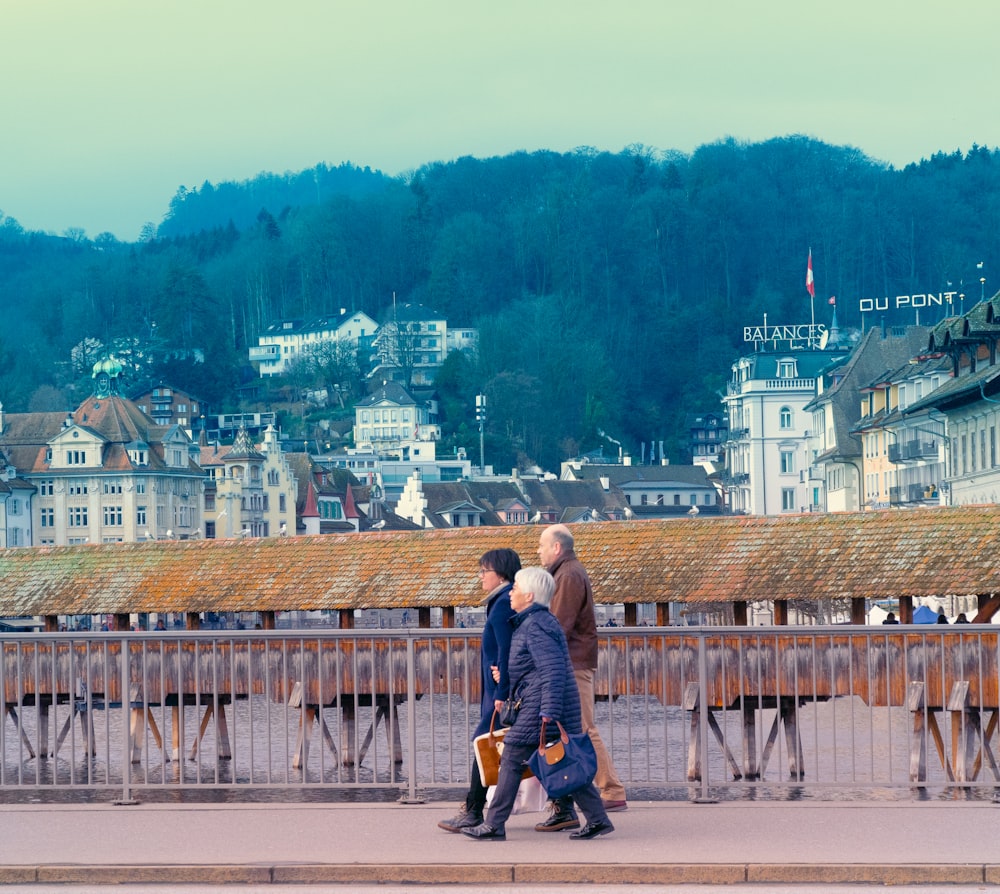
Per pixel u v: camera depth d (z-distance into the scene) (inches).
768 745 1237.1
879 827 772.0
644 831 772.6
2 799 1010.7
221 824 808.9
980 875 674.2
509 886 681.6
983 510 1519.4
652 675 1277.1
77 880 697.6
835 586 1510.8
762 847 725.3
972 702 1167.6
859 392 7096.5
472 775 781.3
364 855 722.2
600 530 1695.4
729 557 1589.6
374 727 1330.0
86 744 940.0
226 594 1768.0
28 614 1845.5
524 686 762.8
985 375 4320.9
